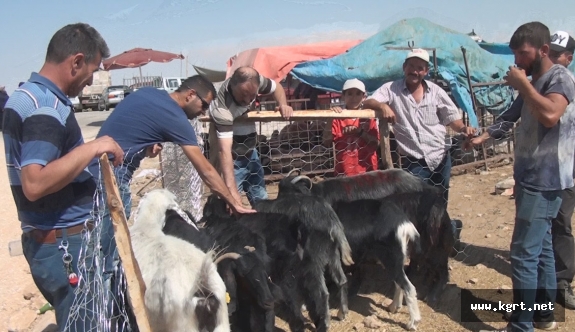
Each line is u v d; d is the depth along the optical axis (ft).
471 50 36.76
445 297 15.74
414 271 16.75
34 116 8.70
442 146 16.76
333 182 15.19
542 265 13.41
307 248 13.80
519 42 12.19
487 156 33.73
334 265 14.08
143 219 11.78
